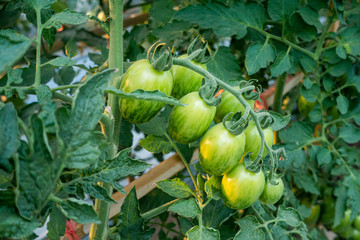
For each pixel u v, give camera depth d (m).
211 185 0.44
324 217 0.77
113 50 0.41
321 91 0.61
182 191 0.45
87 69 0.51
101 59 0.61
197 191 0.47
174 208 0.42
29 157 0.32
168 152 0.49
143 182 0.50
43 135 0.32
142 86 0.39
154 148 0.49
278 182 0.43
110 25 0.41
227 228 0.54
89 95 0.33
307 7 0.55
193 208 0.42
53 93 0.38
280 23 0.57
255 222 0.46
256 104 0.51
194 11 0.53
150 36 0.69
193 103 0.40
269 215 0.54
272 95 0.66
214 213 0.50
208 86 0.40
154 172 0.51
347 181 0.60
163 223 0.59
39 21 0.38
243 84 0.43
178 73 0.42
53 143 0.36
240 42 0.65
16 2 0.42
